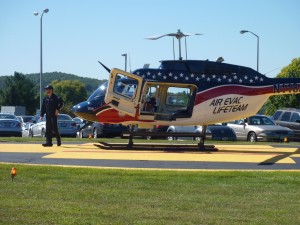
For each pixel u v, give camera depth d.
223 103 19.23
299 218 9.40
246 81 19.45
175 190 11.77
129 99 18.80
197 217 9.35
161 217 9.30
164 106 19.56
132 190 11.70
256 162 16.39
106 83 20.42
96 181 12.68
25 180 12.71
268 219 9.29
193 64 19.25
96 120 20.03
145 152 18.61
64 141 23.66
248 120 31.17
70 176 13.25
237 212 9.80
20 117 52.53
